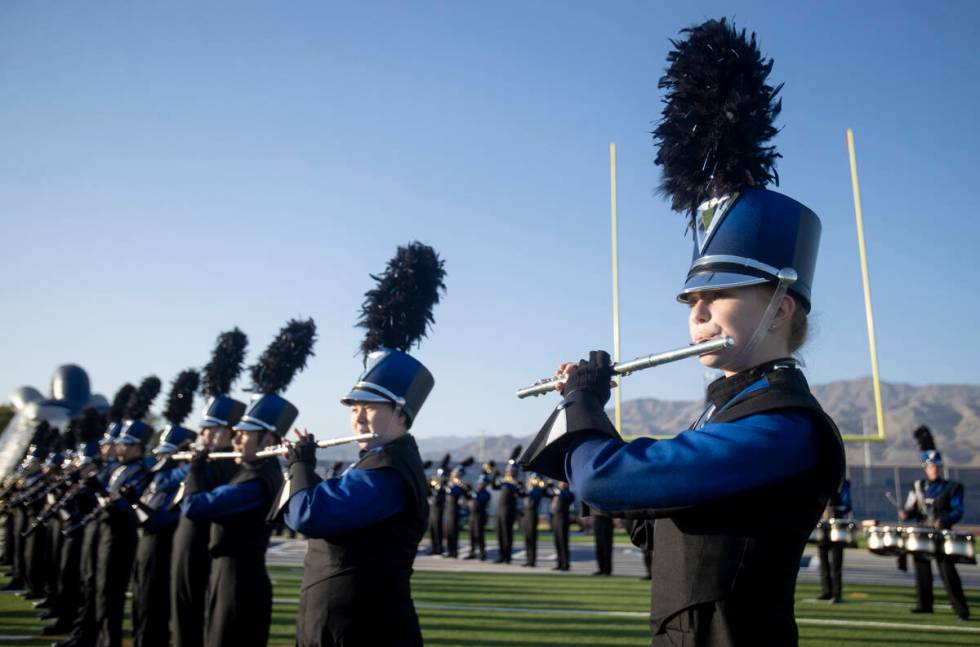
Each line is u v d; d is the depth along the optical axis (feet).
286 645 24.40
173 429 26.86
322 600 12.23
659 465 6.47
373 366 13.85
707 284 7.09
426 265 15.52
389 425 13.53
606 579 45.32
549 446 7.21
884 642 25.62
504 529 57.41
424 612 31.86
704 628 6.50
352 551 12.34
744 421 6.60
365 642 12.05
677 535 6.81
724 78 7.83
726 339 6.88
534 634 27.07
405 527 12.63
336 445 13.64
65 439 43.06
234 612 17.17
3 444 64.34
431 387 14.48
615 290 59.36
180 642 19.70
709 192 7.69
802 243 7.27
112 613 23.34
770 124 7.69
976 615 32.09
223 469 21.21
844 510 36.63
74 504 26.32
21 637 27.45
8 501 40.57
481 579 44.78
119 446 28.40
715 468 6.32
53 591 33.06
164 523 22.26
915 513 33.88
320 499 12.15
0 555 56.75
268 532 18.07
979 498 125.90
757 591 6.45
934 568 55.31
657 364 7.26
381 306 14.99
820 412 6.57
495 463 60.80
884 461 640.99
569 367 7.89
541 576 46.88
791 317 7.29
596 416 7.15
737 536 6.49
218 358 24.99
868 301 56.65
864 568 55.01
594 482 6.71
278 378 20.08
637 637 26.63
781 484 6.44
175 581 19.92
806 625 28.89
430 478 69.10
